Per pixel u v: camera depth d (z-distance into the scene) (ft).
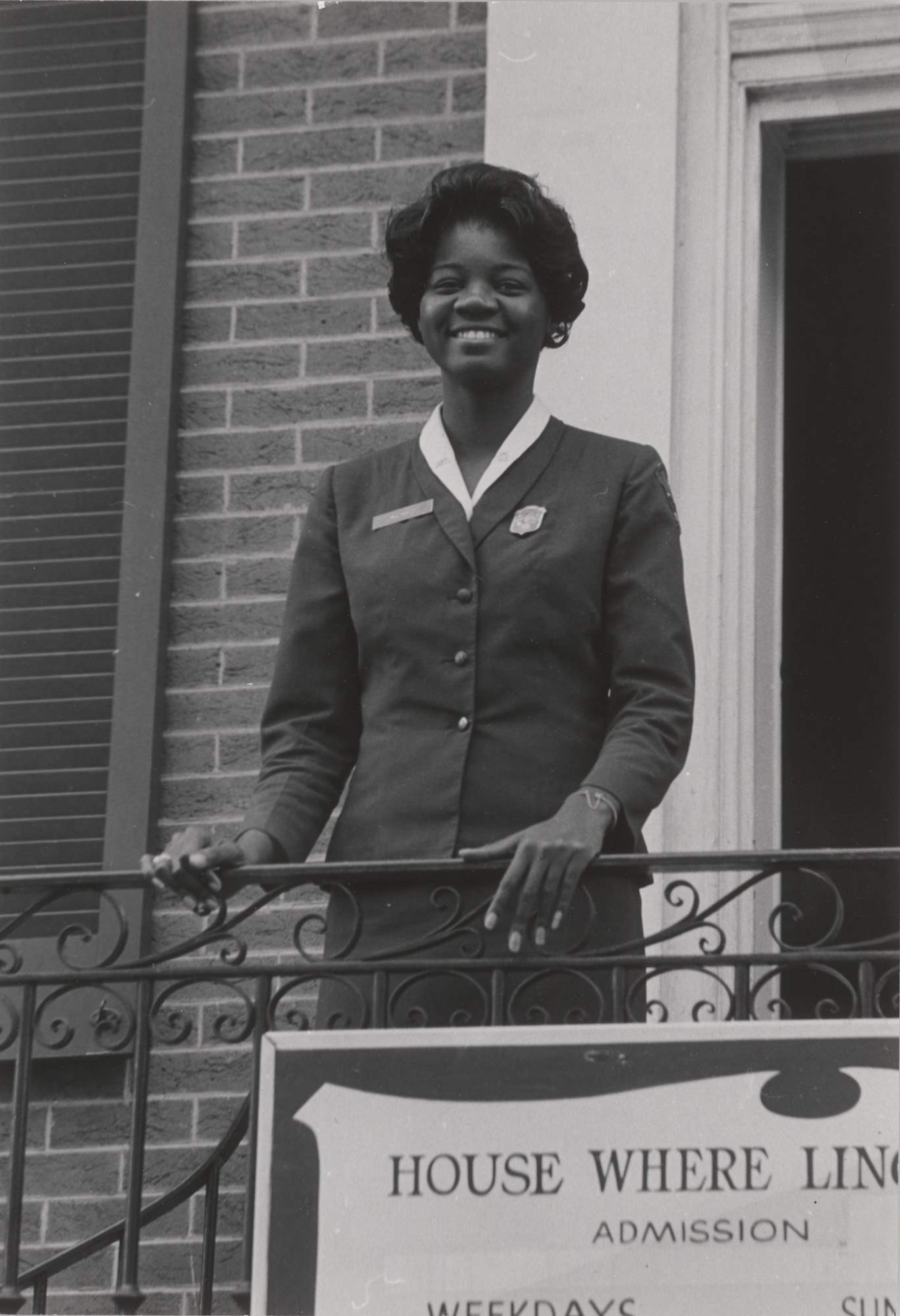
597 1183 18.57
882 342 34.55
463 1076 18.88
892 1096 18.58
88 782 27.20
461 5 28.53
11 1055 25.70
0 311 28.86
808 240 32.86
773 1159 18.49
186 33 28.81
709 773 25.52
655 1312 18.26
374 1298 18.49
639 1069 18.78
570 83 27.53
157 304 27.91
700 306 26.91
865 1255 18.26
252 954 25.75
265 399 27.55
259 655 26.81
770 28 27.94
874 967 19.53
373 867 19.42
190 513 27.35
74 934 26.12
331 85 28.53
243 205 28.30
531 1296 18.38
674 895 25.17
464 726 19.83
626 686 19.84
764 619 27.04
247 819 20.33
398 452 21.11
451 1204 18.62
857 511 35.50
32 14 29.73
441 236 20.85
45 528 28.09
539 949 19.61
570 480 20.42
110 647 27.63
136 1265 20.42
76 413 28.40
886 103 27.81
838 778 35.37
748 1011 19.49
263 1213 18.71
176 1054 25.55
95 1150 25.34
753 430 26.94
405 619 20.15
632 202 27.02
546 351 26.63
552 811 19.62
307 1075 18.99
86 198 29.07
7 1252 20.79
